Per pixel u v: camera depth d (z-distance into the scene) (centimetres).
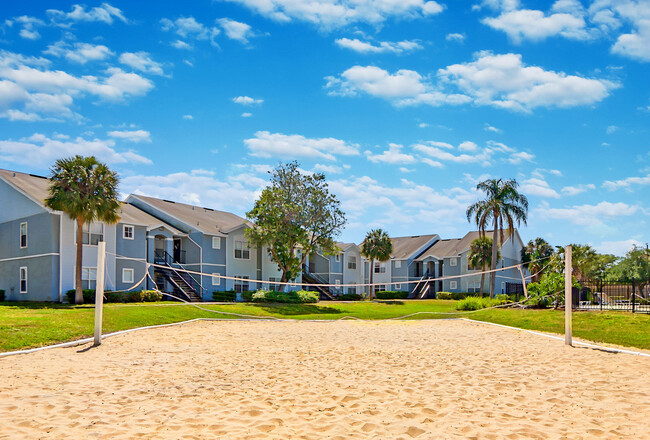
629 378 998
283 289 4872
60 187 2834
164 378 1003
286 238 4253
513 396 859
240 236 4584
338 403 820
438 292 5900
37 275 3145
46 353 1274
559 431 656
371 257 5731
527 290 2911
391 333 1933
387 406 796
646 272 6356
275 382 981
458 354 1355
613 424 684
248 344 1554
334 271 5859
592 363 1179
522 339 1702
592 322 1959
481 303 3325
